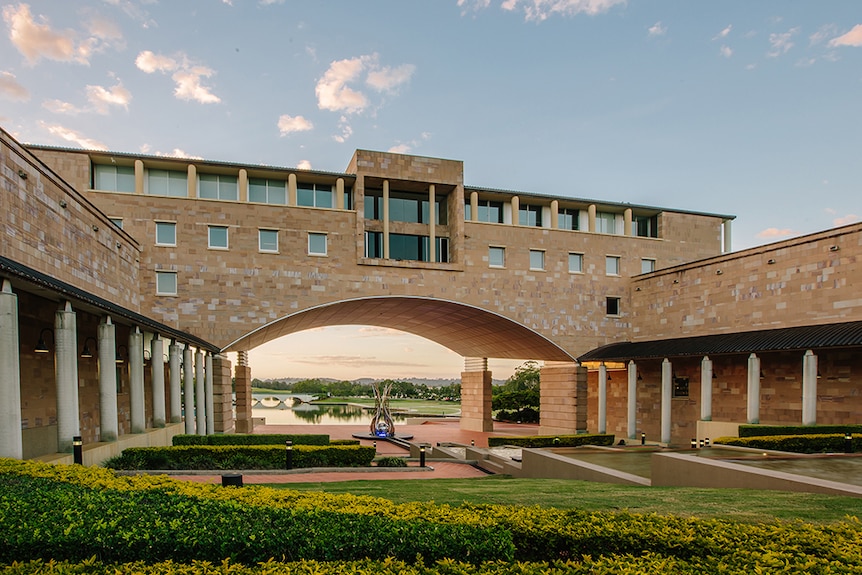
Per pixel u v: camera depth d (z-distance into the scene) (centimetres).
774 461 1449
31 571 440
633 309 3759
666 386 3005
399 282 3284
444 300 3369
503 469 2020
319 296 3120
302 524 564
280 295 3050
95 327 2081
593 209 3806
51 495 631
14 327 1155
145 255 2862
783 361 2644
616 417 3869
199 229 2961
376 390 3997
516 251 3572
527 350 4025
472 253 3466
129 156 2898
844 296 2416
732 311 2981
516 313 3528
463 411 5081
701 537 572
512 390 9131
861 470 1305
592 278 3722
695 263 3244
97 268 2098
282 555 514
